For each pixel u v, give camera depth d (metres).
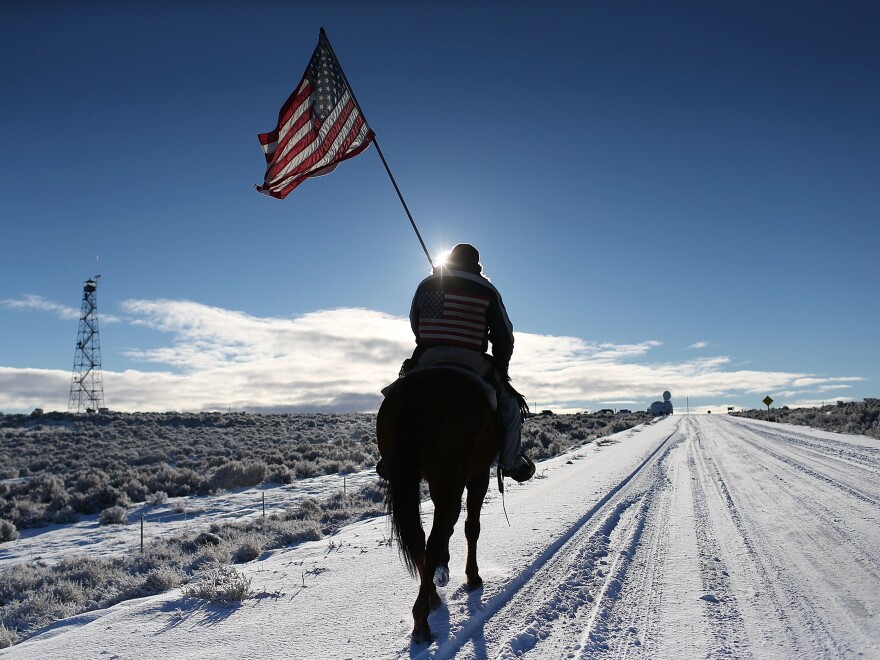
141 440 44.22
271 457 30.19
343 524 13.55
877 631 4.96
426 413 4.75
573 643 4.75
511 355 5.91
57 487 22.36
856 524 9.27
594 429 48.84
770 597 5.92
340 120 7.89
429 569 4.65
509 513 10.77
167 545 12.77
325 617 5.43
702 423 56.12
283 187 7.77
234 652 4.70
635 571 6.92
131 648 4.91
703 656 4.51
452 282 5.71
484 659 4.39
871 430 32.69
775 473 16.11
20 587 9.86
